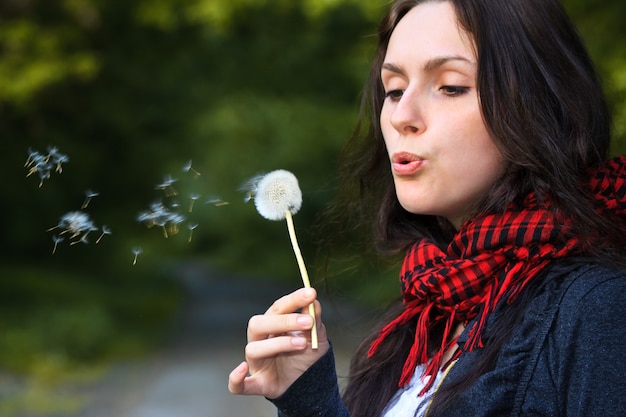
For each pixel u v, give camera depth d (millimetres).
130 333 12430
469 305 1354
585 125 1357
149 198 17172
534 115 1316
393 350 1596
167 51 15164
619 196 1309
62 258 16641
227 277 23766
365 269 2084
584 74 1387
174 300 17188
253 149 18703
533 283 1286
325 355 1413
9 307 11898
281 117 17984
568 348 1168
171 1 11398
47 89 12258
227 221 26109
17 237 15375
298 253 1400
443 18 1361
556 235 1269
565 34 1398
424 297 1438
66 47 11461
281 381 1420
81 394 8602
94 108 15141
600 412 1116
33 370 9273
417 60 1362
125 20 13750
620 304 1158
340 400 1447
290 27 15430
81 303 13016
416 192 1378
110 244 17312
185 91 16828
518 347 1223
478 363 1277
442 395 1280
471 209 1392
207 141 19000
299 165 18703
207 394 8703
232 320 15008
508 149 1305
